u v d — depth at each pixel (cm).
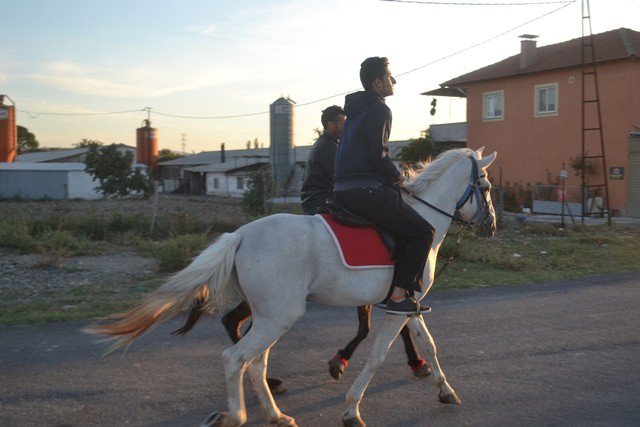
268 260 444
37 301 880
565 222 2117
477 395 543
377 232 475
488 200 557
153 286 991
